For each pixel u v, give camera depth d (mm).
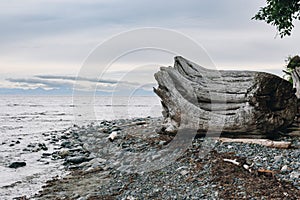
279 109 11703
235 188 7496
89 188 9594
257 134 11531
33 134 24141
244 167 8547
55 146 18266
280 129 11859
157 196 7977
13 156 15461
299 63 14320
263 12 14695
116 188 9203
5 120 37594
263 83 11367
